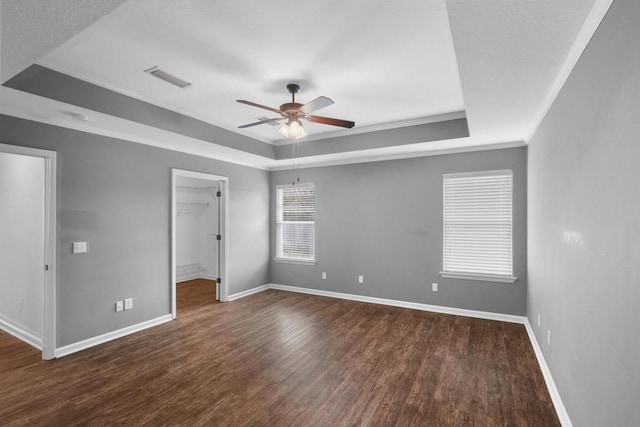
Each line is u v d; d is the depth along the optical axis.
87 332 3.33
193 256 7.00
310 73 2.71
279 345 3.38
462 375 2.72
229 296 5.14
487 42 1.76
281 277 5.89
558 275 2.29
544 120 2.79
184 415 2.20
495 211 4.17
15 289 3.65
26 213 3.47
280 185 5.88
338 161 5.24
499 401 2.35
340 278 5.29
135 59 2.46
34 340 3.36
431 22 1.99
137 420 2.15
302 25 2.03
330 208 5.38
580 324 1.79
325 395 2.44
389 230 4.87
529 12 1.49
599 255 1.51
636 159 1.15
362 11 1.89
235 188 5.27
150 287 3.96
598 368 1.53
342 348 3.29
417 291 4.66
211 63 2.53
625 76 1.24
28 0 1.29
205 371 2.82
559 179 2.27
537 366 2.88
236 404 2.33
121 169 3.65
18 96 2.48
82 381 2.65
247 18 1.95
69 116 2.97
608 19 1.39
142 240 3.88
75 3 1.32
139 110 3.21
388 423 2.11
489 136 3.71
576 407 1.86
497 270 4.15
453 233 4.42
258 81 2.87
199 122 3.88
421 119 3.98
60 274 3.12
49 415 2.20
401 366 2.89
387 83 2.92
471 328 3.84
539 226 3.05
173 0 1.78
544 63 1.99
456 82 2.89
